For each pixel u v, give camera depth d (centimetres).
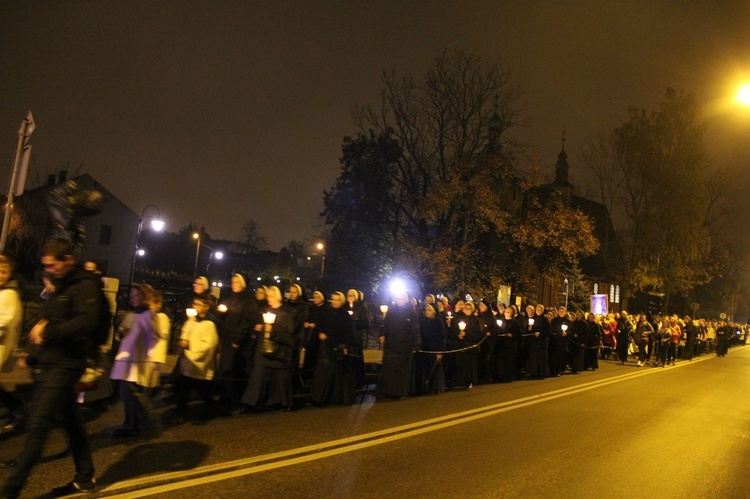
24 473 455
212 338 829
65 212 821
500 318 1631
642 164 3459
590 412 1114
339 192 3272
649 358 2497
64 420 493
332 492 563
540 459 744
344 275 3497
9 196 898
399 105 3069
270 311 930
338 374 1030
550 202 2844
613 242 3741
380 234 3117
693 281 3741
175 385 823
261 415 901
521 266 2927
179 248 7831
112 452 642
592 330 2003
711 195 3928
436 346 1258
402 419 936
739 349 4438
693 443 898
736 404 1359
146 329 718
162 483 552
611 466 733
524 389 1410
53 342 470
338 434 800
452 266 2575
